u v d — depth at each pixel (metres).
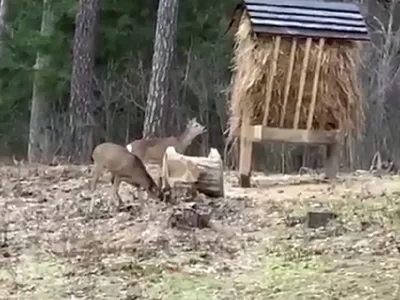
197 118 24.47
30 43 23.53
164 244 7.73
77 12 21.62
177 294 6.21
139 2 24.55
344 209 9.33
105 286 6.45
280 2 12.09
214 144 24.50
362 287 6.25
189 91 24.66
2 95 24.58
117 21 24.23
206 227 8.53
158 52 19.06
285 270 6.88
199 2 24.77
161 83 19.02
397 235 8.00
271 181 12.47
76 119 20.52
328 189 11.22
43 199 10.55
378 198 10.17
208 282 6.53
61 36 23.23
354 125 12.37
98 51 24.27
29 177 12.82
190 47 24.59
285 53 11.83
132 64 24.67
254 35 11.76
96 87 24.34
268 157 22.52
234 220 9.04
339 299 5.96
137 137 24.88
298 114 12.01
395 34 24.22
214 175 9.93
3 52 24.44
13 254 7.56
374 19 24.31
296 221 8.83
